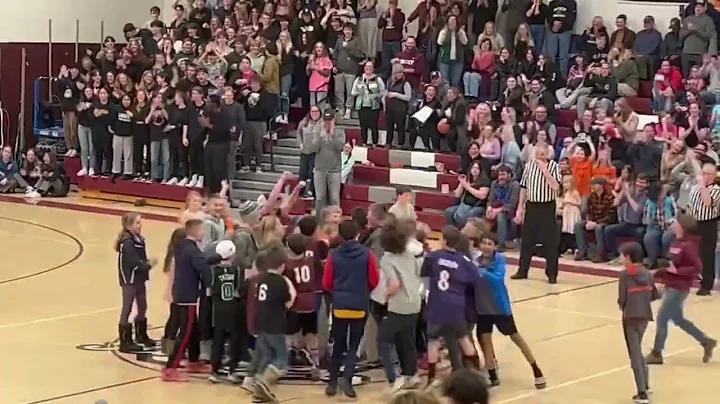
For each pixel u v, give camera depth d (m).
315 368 11.92
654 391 11.84
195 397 11.26
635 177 19.42
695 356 13.48
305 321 11.69
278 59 26.33
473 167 21.34
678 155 19.36
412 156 24.05
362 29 27.61
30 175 27.94
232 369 11.70
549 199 17.98
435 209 22.98
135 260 12.98
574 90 23.95
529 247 18.27
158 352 13.00
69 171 28.44
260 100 25.48
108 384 11.73
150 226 23.48
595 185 19.69
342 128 26.02
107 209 25.77
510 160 21.25
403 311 11.02
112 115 26.75
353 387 11.58
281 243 11.52
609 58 24.16
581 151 20.05
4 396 11.23
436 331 11.02
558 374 12.44
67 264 18.95
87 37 31.34
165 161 26.12
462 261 11.04
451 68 25.55
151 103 26.12
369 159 24.66
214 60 26.62
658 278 13.04
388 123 24.72
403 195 14.17
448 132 23.73
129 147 26.73
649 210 19.03
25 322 14.62
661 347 13.08
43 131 29.39
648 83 23.98
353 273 11.11
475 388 4.82
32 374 12.10
